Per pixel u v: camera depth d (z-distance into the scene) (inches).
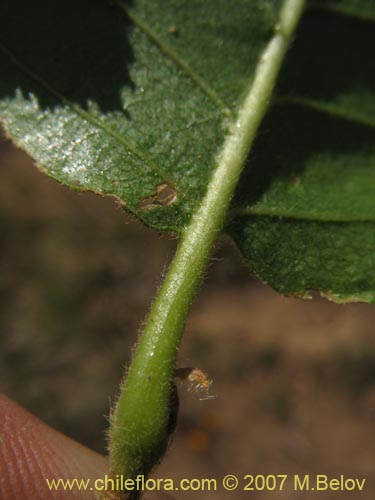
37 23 2.2
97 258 11.2
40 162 2.1
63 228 11.6
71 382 8.9
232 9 2.2
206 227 2.1
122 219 12.0
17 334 9.6
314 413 9.4
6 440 3.4
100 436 8.3
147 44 2.2
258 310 11.2
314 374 10.1
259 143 2.2
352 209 2.3
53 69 2.2
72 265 10.9
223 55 2.2
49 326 9.8
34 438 3.4
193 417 9.1
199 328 10.6
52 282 10.5
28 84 2.2
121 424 1.8
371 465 8.7
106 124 2.2
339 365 10.2
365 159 2.3
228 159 2.1
